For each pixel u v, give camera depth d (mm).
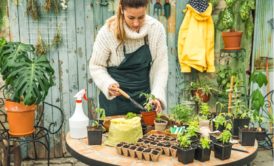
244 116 1839
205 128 1847
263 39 3586
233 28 3564
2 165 2908
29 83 2521
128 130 1686
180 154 1472
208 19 3418
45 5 3135
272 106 3549
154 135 1789
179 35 3430
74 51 3307
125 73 2221
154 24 2123
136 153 1516
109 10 3314
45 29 3201
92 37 3322
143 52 2162
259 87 3311
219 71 3588
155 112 1983
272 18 3553
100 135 1703
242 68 3695
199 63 3379
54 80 3307
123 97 2238
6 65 2613
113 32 2068
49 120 3373
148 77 2334
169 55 3514
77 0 3225
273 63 3574
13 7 3105
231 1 3236
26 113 2719
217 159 1519
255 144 1719
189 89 3607
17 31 3150
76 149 1645
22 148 3348
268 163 3373
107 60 2230
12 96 2621
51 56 3264
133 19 1926
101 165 1490
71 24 3252
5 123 3217
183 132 1647
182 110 2006
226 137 1526
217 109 3295
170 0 3406
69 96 3375
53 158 3447
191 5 3357
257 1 3512
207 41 3457
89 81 3393
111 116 2164
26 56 2715
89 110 3445
